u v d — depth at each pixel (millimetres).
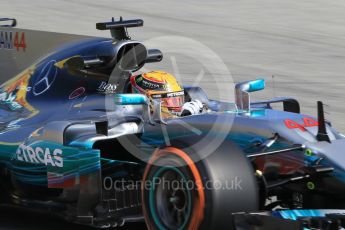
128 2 82188
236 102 24000
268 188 21266
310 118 22891
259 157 22328
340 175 21000
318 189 21797
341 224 19125
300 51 60688
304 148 21391
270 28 70312
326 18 75375
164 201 20078
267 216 18703
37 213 25969
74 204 22672
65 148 22297
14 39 27328
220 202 18969
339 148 21562
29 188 24125
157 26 69812
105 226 21750
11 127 24875
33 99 25750
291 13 77875
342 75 52344
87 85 24766
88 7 78188
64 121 23250
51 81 25562
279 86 48656
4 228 24172
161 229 19953
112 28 25516
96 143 23359
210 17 75125
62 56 25422
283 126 21891
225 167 19312
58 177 22578
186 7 80250
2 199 25047
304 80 50625
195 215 19016
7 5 78062
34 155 23312
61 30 66625
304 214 19641
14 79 26984
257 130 21891
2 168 24641
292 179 21375
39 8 76688
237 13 77625
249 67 54719
